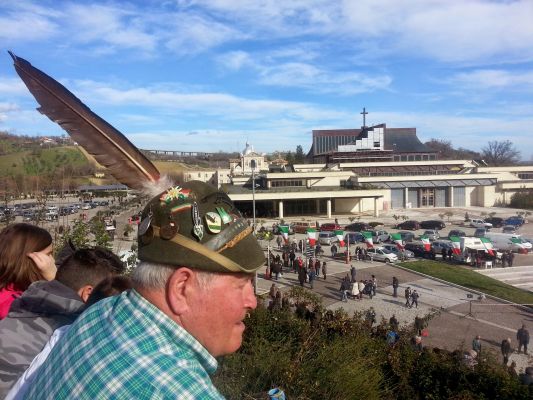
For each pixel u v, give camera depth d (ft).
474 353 44.52
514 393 27.91
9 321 8.23
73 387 4.25
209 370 4.59
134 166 6.01
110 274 10.91
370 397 20.67
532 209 243.81
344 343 24.29
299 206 237.04
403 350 31.24
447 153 498.69
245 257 4.69
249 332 26.13
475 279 110.22
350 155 286.66
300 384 19.20
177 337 4.39
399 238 137.18
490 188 258.16
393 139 312.09
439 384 28.86
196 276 4.51
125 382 3.99
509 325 79.51
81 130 6.44
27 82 6.99
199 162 420.36
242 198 210.79
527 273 119.85
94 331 4.69
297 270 116.88
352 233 160.56
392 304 91.56
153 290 4.56
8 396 5.85
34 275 10.55
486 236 152.05
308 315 37.35
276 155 516.73
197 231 4.49
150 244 4.63
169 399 3.85
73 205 163.53
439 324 80.07
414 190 255.70
